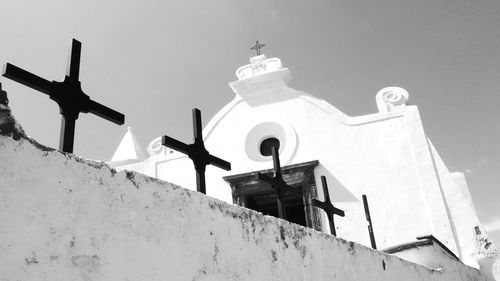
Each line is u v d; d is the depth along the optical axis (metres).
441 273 6.20
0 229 1.51
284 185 4.11
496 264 8.21
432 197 8.90
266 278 2.79
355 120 10.09
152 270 2.02
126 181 2.03
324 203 4.73
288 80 11.26
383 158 9.54
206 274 2.32
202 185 3.11
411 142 9.51
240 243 2.65
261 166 10.11
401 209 8.98
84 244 1.76
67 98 2.33
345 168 9.66
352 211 9.23
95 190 1.87
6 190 1.56
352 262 3.99
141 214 2.05
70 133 2.31
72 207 1.76
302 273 3.20
